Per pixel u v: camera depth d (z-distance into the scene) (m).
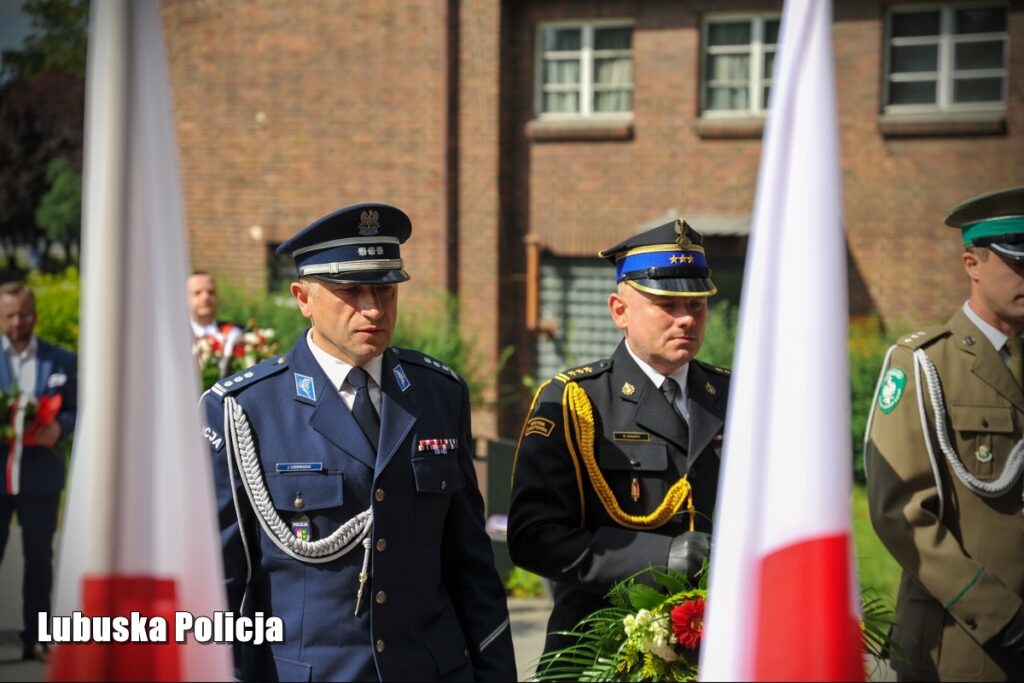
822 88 1.79
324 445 2.67
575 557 2.93
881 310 11.47
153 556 1.72
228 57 12.78
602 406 3.12
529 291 12.17
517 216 12.33
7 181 13.26
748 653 1.77
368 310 2.66
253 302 11.26
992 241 3.12
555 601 3.23
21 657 5.63
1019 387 3.15
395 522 2.67
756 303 1.79
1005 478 3.07
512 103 12.26
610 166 12.06
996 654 3.01
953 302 11.30
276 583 2.62
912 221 11.37
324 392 2.72
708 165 11.81
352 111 12.42
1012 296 3.10
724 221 11.66
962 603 2.94
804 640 1.75
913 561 3.01
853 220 11.51
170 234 1.70
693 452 3.08
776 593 1.77
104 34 1.66
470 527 2.89
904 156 11.35
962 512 3.08
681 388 3.16
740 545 1.78
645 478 3.07
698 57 11.78
